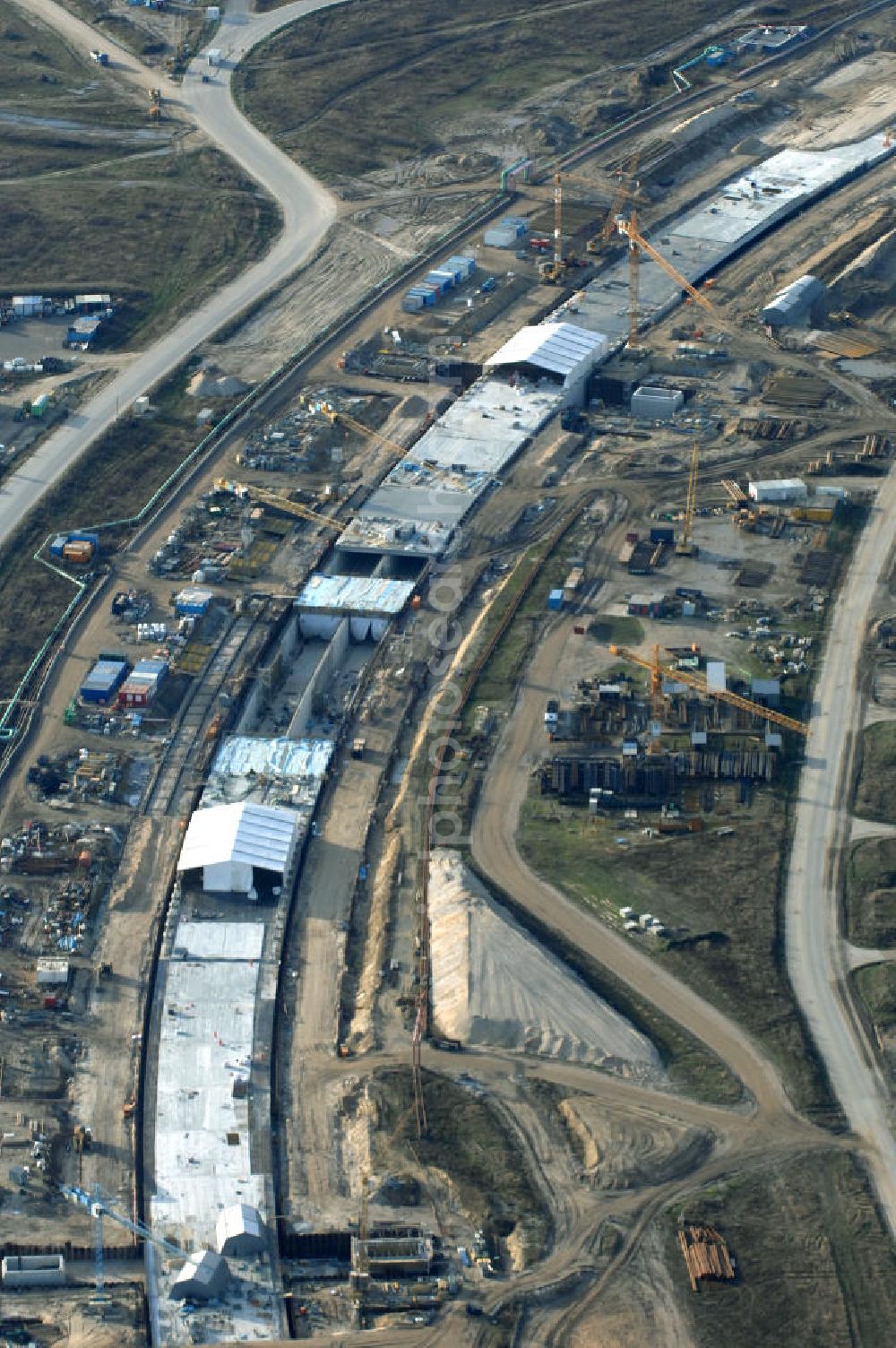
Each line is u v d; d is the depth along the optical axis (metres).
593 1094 180.62
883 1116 177.75
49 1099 183.38
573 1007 187.62
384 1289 165.50
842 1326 159.62
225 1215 170.62
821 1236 166.62
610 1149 174.50
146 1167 177.00
